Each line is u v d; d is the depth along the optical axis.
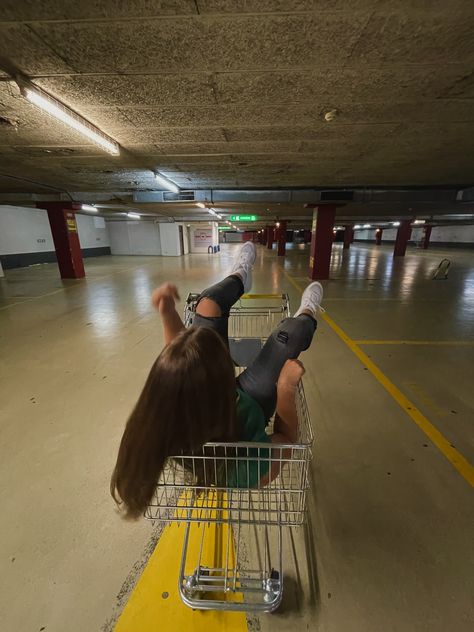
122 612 1.07
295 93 2.30
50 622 1.04
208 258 16.45
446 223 17.59
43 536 1.34
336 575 1.19
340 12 1.43
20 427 2.13
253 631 1.03
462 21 1.50
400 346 3.63
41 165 4.65
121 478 0.77
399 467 1.73
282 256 17.94
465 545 1.29
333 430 2.06
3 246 11.05
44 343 3.79
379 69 1.96
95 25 1.51
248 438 0.89
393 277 9.27
